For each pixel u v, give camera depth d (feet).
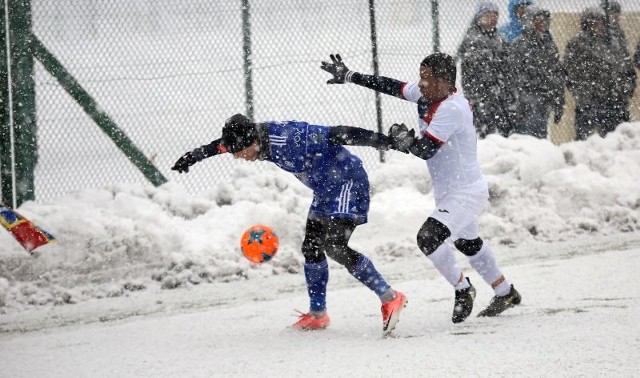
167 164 147.74
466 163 75.56
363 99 166.30
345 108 163.84
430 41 167.12
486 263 78.79
